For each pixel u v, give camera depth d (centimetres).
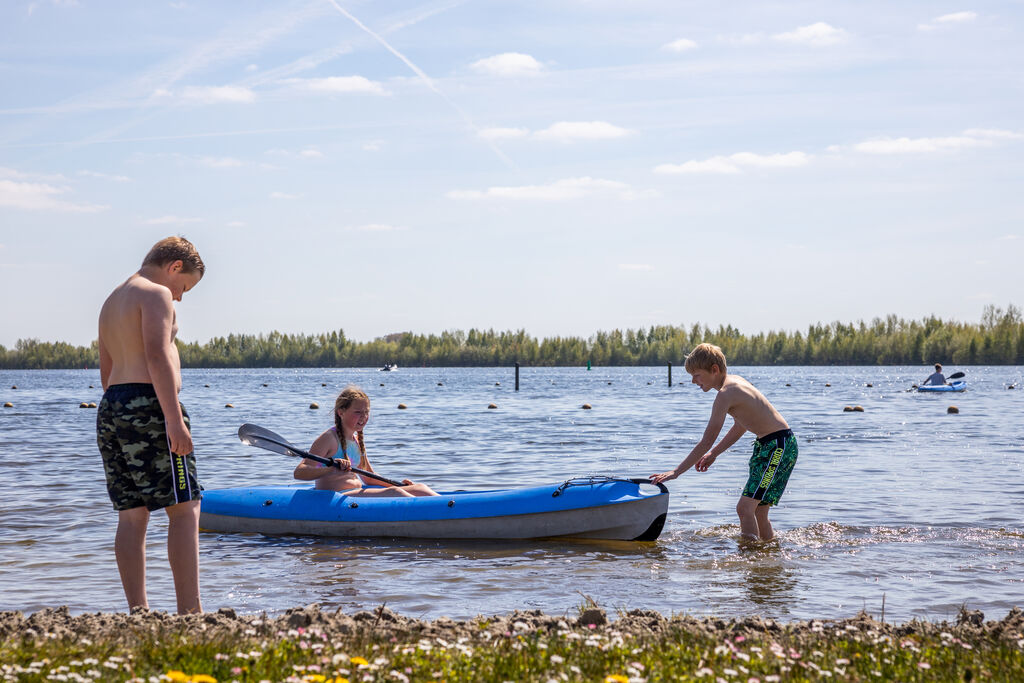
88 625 398
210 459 1448
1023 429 1964
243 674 318
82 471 1226
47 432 1983
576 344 16575
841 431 1927
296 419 2600
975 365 12188
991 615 514
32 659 335
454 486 1121
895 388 5053
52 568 645
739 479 1112
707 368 730
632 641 385
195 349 18712
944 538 747
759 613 521
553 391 4794
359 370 17262
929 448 1532
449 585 601
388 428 2138
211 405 3500
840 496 978
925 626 431
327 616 428
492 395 4316
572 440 1792
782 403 3316
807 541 739
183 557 436
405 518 780
